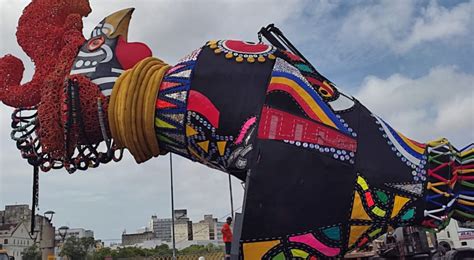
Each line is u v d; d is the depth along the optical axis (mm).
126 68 4578
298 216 3607
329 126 3836
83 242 46125
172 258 26141
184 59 4363
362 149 3842
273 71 4000
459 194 4047
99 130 4488
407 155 3953
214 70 4121
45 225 14695
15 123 4883
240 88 4023
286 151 3684
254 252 3539
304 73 4172
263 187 3611
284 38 4582
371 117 4051
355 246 3754
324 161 3717
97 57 4617
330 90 4109
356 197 3721
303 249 3609
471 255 4867
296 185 3637
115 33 4785
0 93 4887
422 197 3871
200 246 48969
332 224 3660
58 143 4594
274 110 3801
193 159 4414
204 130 4082
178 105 4133
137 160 4445
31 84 4828
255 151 3699
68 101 4340
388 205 3787
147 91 4215
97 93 4414
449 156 4016
